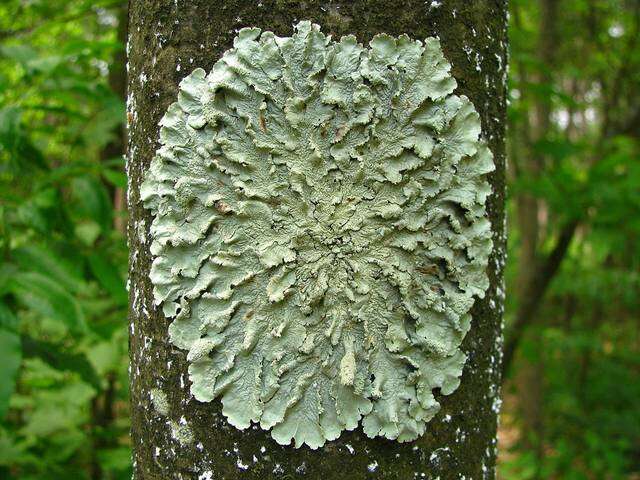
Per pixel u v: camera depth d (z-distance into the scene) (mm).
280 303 237
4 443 497
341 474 238
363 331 239
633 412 1116
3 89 451
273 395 237
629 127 867
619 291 1203
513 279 1392
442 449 251
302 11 234
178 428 246
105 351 594
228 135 236
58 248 435
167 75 246
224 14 238
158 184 242
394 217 237
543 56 910
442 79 240
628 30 1066
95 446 613
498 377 275
